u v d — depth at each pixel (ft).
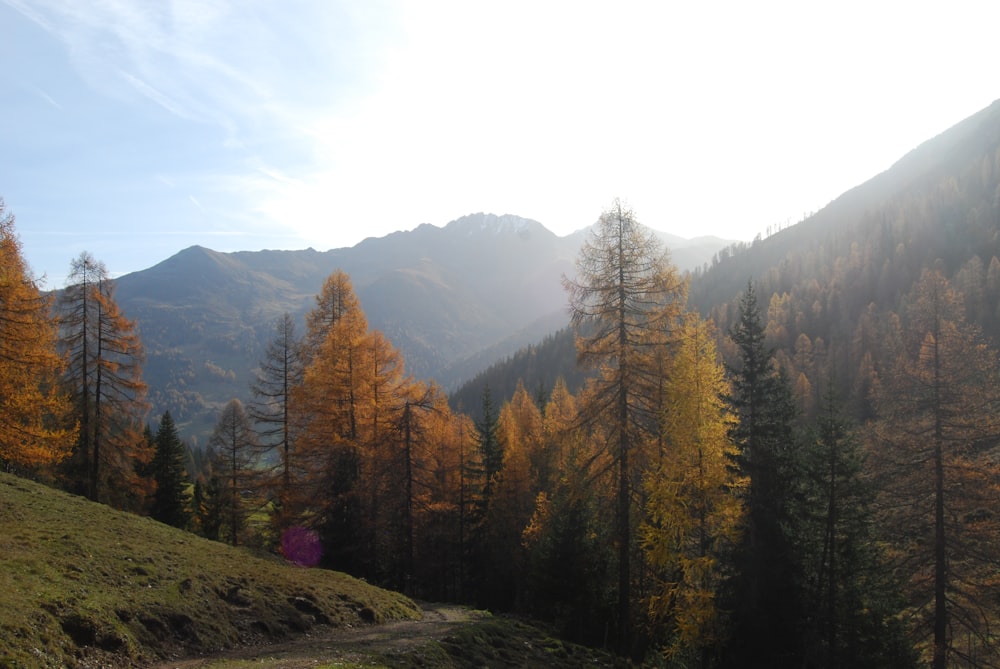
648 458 66.90
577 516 89.56
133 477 114.42
